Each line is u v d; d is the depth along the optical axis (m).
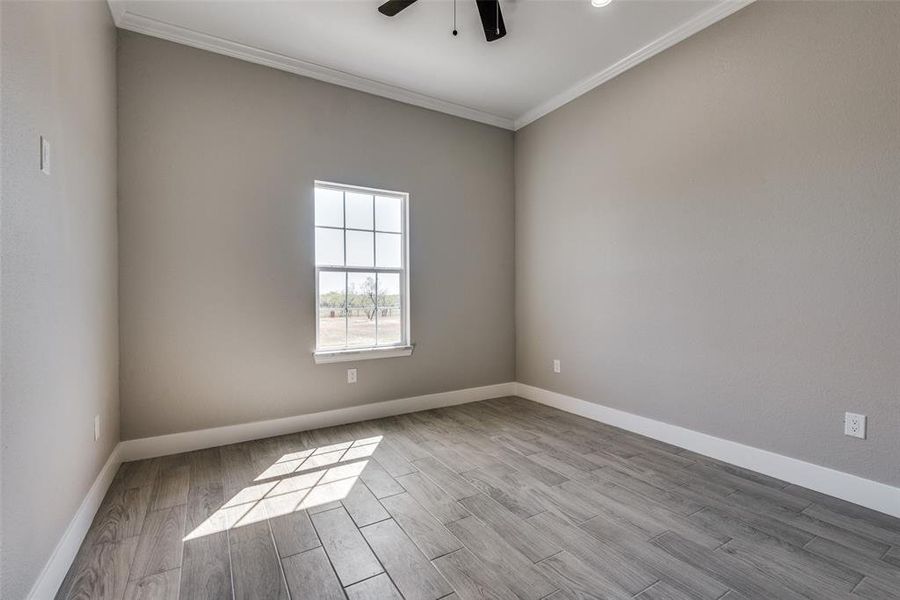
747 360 2.43
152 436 2.65
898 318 1.89
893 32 1.89
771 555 1.64
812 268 2.16
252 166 2.95
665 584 1.48
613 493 2.16
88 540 1.74
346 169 3.31
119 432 2.55
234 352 2.90
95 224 2.05
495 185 4.12
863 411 2.00
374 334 3.51
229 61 2.88
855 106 2.00
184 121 2.74
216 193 2.83
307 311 3.15
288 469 2.47
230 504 2.06
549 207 3.84
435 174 3.76
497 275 4.15
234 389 2.90
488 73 3.26
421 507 2.03
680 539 1.75
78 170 1.77
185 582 1.49
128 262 2.58
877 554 1.64
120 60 2.56
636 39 2.82
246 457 2.64
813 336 2.16
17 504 1.14
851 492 2.03
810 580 1.50
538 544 1.72
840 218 2.06
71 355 1.64
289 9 2.50
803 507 2.00
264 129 2.99
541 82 3.40
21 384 1.18
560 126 3.70
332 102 3.25
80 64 1.82
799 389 2.22
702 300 2.65
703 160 2.64
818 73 2.12
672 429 2.84
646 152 2.98
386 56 3.01
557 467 2.49
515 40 2.83
